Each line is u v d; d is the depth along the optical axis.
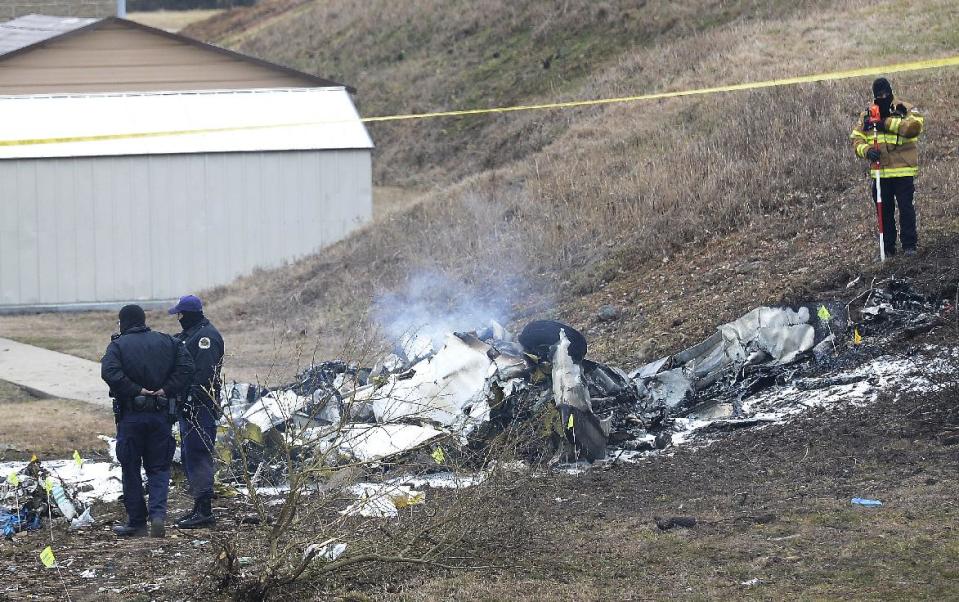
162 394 32.16
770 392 41.47
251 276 96.69
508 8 163.25
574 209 74.75
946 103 68.69
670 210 67.25
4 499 35.03
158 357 32.19
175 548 30.62
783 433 36.31
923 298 44.34
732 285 55.31
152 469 32.44
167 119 103.81
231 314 83.31
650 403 40.78
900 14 97.69
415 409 38.47
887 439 33.88
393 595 24.81
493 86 147.50
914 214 48.06
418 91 156.88
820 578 23.64
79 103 105.56
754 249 58.94
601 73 131.25
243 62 111.56
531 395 37.75
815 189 63.03
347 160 102.00
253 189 100.56
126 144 99.00
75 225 98.06
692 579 24.34
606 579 24.95
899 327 42.97
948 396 36.31
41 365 68.19
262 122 104.56
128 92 110.06
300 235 101.50
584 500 31.67
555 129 122.81
